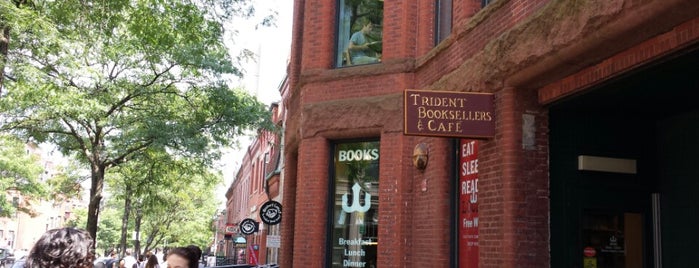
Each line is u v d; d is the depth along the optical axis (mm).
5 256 55344
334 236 11664
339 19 12289
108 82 16516
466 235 9242
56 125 18891
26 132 18906
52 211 90750
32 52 10859
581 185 7918
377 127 11125
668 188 8164
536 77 7289
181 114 19781
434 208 9797
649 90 6941
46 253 2562
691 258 7730
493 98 7969
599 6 5828
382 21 11852
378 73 11258
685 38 5395
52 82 10734
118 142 19031
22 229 82875
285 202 14492
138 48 15414
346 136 11539
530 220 7531
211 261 42219
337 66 12109
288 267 14094
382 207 10852
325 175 11734
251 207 46188
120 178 29906
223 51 18297
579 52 6305
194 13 12148
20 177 35625
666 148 8258
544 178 7680
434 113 7711
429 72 10461
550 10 6707
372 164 11500
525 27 7223
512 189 7516
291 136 13680
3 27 9344
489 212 7914
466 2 9211
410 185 10734
